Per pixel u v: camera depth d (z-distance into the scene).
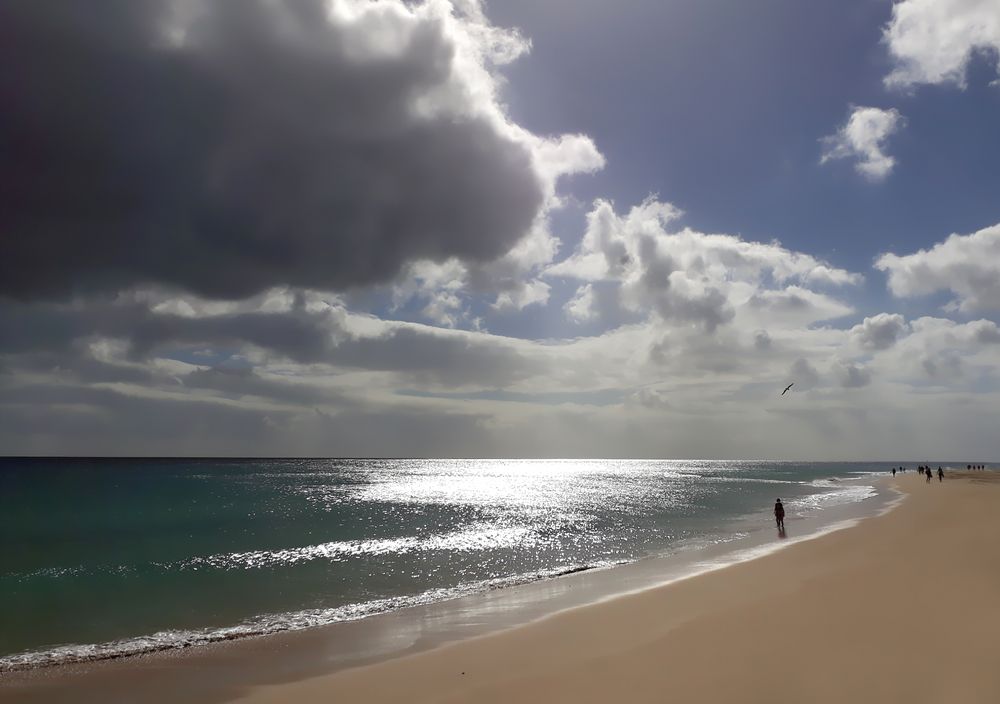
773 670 9.18
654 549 28.16
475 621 14.67
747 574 18.19
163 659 12.44
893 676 8.66
